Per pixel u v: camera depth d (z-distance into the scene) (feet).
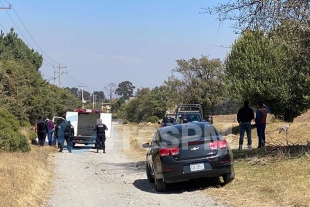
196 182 34.88
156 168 32.09
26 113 119.03
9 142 57.47
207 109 162.50
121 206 27.66
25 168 39.81
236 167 37.17
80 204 28.89
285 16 34.76
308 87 74.69
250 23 36.47
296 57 38.29
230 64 103.14
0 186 28.63
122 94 524.93
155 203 28.04
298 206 22.85
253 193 27.43
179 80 162.71
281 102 96.78
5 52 139.33
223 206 25.34
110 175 44.16
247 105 50.37
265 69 95.04
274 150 41.11
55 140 86.02
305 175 29.09
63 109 154.20
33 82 130.31
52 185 37.19
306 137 59.93
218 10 48.49
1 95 105.19
